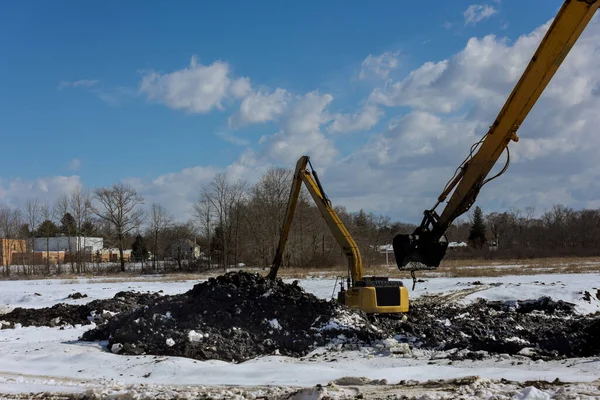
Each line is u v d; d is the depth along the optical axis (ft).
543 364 37.24
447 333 50.01
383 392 28.45
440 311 68.03
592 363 35.96
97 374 39.14
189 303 54.65
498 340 44.57
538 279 116.67
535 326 57.52
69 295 99.66
